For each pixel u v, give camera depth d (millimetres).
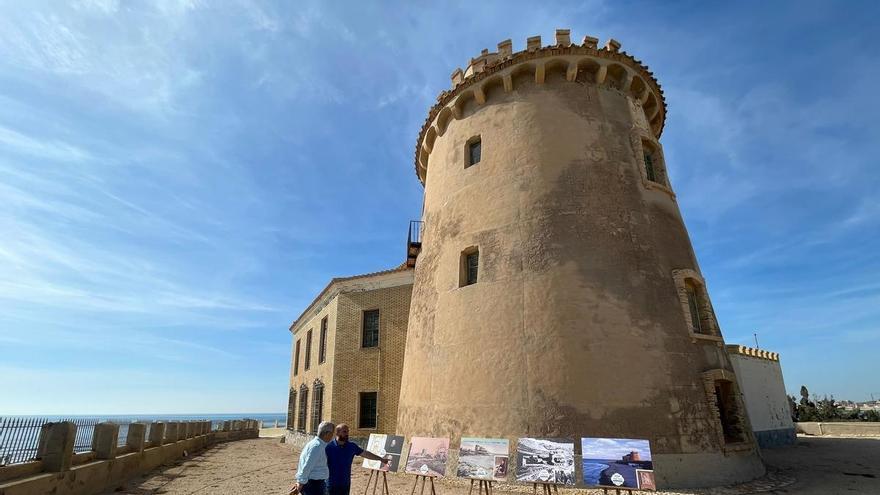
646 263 13961
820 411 38375
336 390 22938
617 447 8922
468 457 9844
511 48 18359
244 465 18750
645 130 17062
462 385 13648
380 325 22859
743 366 24984
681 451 11617
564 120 15914
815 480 12734
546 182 14961
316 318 29172
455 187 17109
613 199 14742
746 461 12586
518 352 12992
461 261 15586
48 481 9641
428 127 20250
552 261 13695
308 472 6711
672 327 13289
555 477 8977
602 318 12828
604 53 16812
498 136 16625
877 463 16109
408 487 12391
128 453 14859
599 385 12055
